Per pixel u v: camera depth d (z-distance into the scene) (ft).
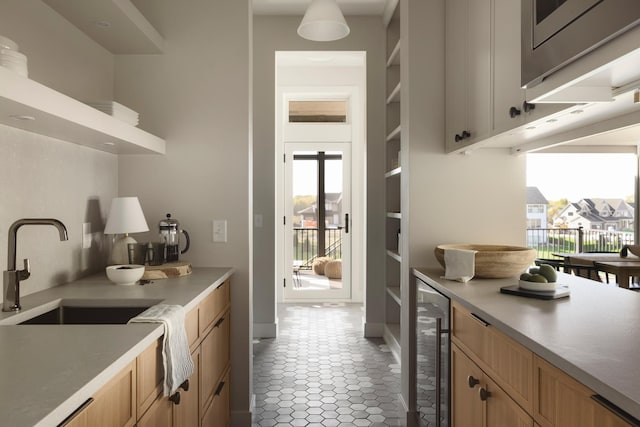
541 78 4.50
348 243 19.97
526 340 4.00
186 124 8.67
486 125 6.63
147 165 8.67
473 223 8.61
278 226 19.84
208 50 8.68
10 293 5.21
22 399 2.80
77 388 2.96
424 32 8.66
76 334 4.23
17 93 4.20
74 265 7.20
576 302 5.46
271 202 14.78
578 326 4.33
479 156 8.60
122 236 7.84
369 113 14.32
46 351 3.72
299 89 19.31
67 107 5.09
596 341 3.83
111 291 6.36
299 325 16.12
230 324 8.67
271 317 14.73
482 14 6.76
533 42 4.64
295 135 19.74
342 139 19.79
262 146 14.74
